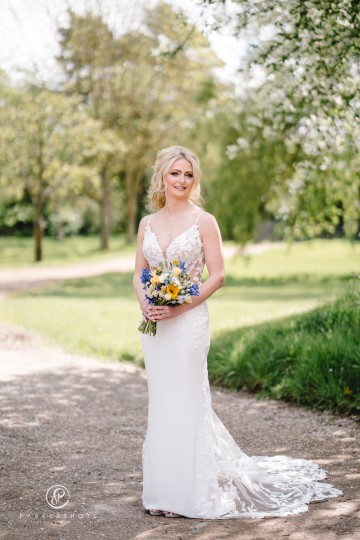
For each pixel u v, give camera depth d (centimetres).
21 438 528
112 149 3225
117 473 449
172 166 400
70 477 438
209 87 2183
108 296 1844
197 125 2222
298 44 625
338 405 602
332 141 734
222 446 402
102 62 2667
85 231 5856
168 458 376
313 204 1314
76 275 2697
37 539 333
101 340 1036
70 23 1941
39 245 3422
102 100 3212
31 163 3164
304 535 333
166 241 399
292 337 765
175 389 381
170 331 385
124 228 5966
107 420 599
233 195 2066
